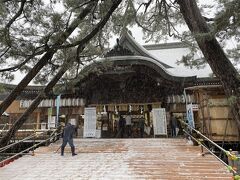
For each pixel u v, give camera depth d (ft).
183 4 30.58
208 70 51.75
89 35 31.81
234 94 24.52
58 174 25.41
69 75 39.60
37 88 51.24
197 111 47.65
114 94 53.01
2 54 26.58
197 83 46.06
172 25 39.75
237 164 26.45
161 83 48.44
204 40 25.04
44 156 32.91
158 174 24.09
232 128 41.06
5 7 22.99
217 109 42.55
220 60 25.79
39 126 54.13
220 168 25.46
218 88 43.32
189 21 29.91
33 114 55.42
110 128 54.80
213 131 41.45
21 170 27.20
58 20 26.91
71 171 26.22
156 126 45.78
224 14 22.35
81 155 32.83
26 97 53.67
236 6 21.43
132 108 54.95
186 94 49.34
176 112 50.49
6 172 26.58
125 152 33.68
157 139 40.96
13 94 29.25
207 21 29.81
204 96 43.80
